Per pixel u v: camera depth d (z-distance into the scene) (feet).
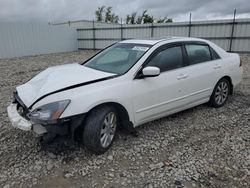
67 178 8.02
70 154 9.41
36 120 8.18
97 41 77.56
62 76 9.82
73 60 50.47
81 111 8.43
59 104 8.20
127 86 9.73
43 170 8.43
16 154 9.43
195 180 7.94
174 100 11.66
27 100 8.90
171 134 11.27
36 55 64.49
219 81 14.28
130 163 8.91
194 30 59.93
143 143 10.39
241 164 8.86
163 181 7.89
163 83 10.93
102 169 8.52
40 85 9.45
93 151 9.31
